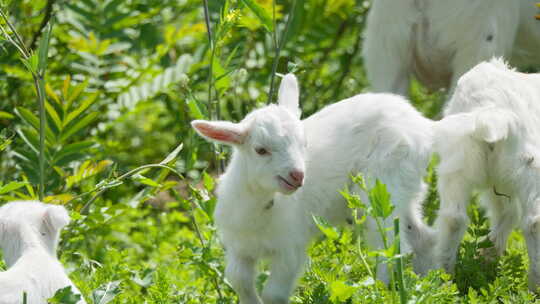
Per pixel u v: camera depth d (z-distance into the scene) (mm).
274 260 10211
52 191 13805
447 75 15406
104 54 17594
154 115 19938
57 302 8062
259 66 18516
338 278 10531
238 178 9961
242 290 10344
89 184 15250
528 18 15727
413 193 10719
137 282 11102
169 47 17156
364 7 20500
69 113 13656
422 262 11164
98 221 12469
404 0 14609
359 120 10812
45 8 17891
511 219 12039
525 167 11078
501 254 12094
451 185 11414
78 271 11398
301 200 10500
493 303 9734
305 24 18969
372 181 10570
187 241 12562
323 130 10953
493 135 10695
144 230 15938
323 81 19859
